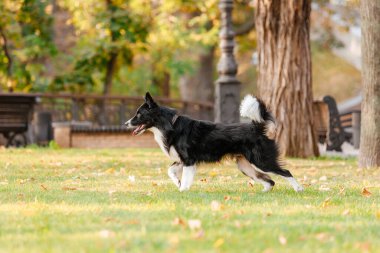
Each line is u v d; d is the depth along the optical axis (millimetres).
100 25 28391
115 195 9477
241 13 36031
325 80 48000
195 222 6727
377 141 14898
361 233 6664
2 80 30219
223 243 5973
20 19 28391
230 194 9742
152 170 13766
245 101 9781
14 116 20391
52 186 10727
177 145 9961
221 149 9914
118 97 24953
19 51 28719
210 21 33781
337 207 8477
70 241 6129
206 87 35594
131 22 28891
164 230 6590
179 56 35281
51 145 20375
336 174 13406
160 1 31062
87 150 19625
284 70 17766
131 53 30844
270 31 17875
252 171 10219
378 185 11336
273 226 6891
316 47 43344
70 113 24547
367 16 14781
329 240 6238
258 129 9844
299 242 6141
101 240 6098
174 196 9336
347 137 20734
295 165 15305
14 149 19250
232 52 19578
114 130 21969
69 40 32719
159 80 38531
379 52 14797
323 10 35094
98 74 30578
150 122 10000
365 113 15023
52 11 33031
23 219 7312
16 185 10836
